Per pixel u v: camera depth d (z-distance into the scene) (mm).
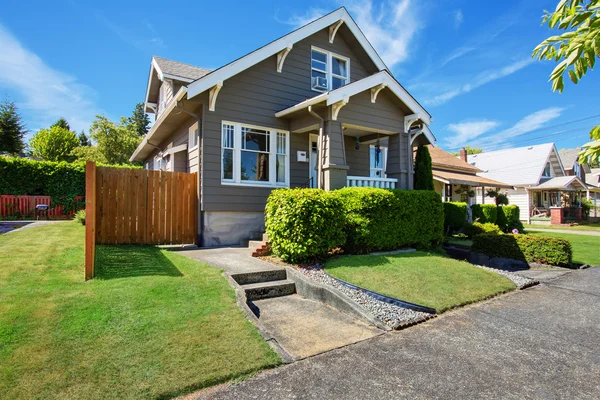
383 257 6875
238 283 5227
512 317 4578
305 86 10234
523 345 3676
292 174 9711
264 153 9312
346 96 8039
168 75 10523
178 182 7926
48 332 3119
